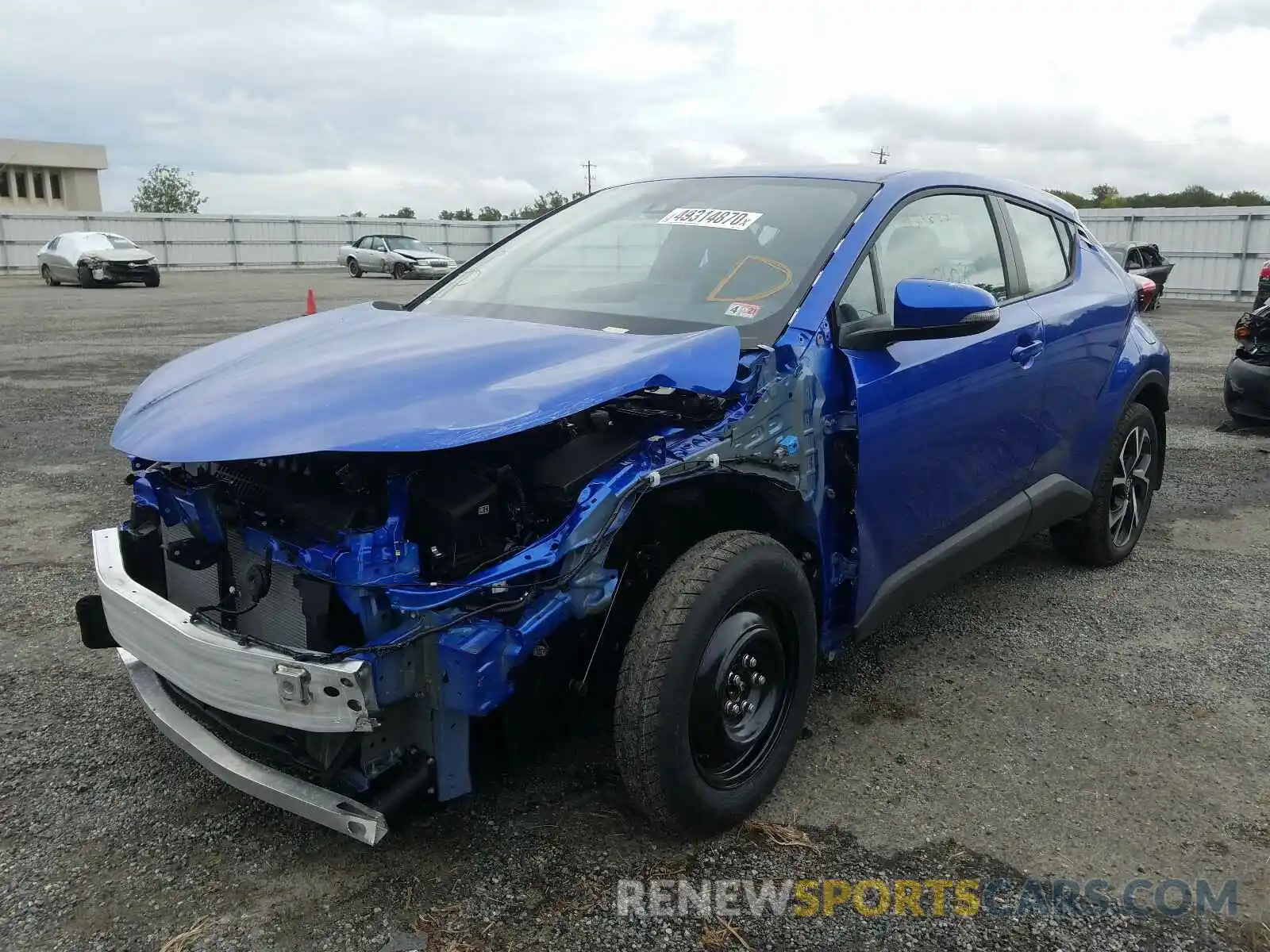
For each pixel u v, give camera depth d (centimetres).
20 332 1432
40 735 319
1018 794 289
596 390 236
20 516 546
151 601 250
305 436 224
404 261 3117
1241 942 231
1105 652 387
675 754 243
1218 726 330
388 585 221
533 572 228
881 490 306
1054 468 412
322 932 229
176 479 278
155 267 2558
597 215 386
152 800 283
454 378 250
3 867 253
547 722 262
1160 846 266
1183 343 1496
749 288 306
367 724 213
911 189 347
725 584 248
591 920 234
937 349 327
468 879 247
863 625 311
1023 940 231
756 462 267
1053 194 464
